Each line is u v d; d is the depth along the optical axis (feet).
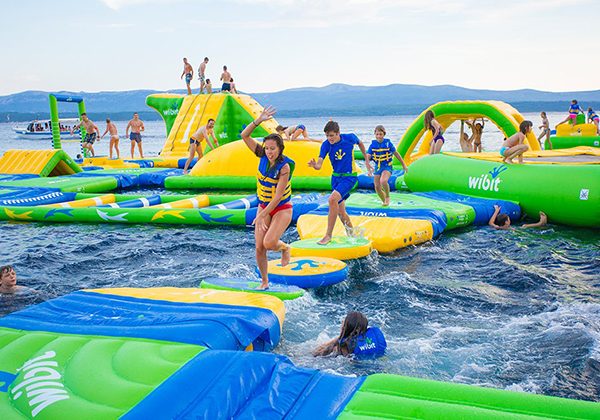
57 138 71.51
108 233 37.63
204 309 18.24
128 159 74.59
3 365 14.61
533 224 37.40
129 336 15.90
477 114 61.87
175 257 31.40
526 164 40.09
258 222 20.86
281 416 11.91
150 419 11.54
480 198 40.88
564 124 82.69
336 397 12.56
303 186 54.54
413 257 30.14
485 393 12.47
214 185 57.21
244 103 78.43
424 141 69.31
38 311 18.49
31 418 12.12
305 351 18.35
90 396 12.75
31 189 49.26
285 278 23.95
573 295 24.04
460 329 20.34
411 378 13.23
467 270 27.81
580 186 35.65
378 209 35.86
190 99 80.02
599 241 33.17
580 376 16.52
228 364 13.64
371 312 22.29
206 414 11.66
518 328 20.35
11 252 32.86
